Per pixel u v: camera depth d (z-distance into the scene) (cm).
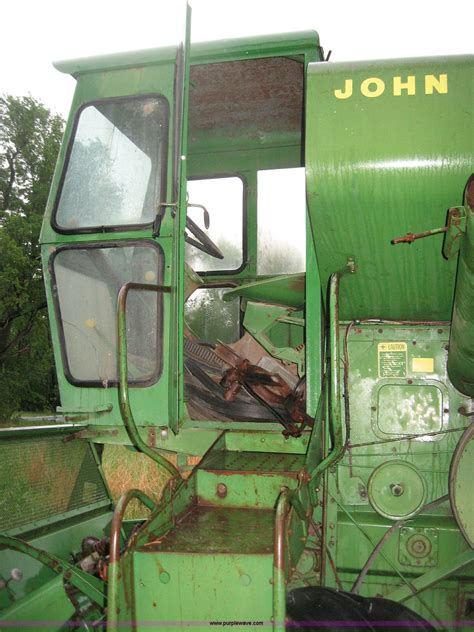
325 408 275
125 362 235
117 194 296
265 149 423
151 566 193
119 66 307
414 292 271
